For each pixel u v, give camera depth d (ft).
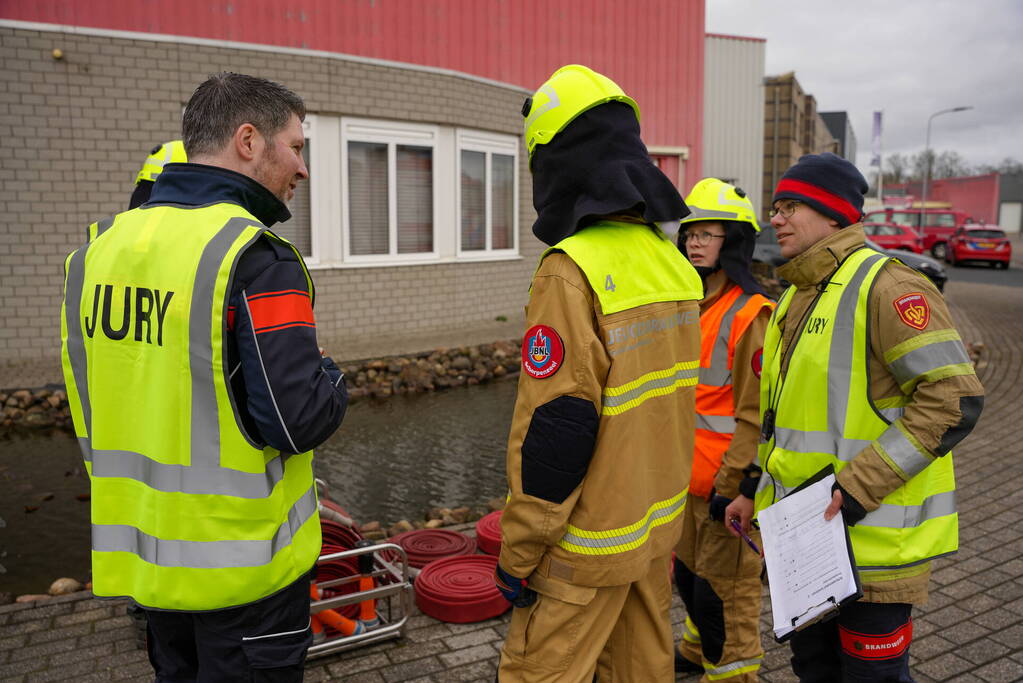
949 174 286.87
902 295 6.67
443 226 37.50
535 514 6.05
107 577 6.24
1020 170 229.66
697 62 58.49
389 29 42.96
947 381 6.43
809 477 7.11
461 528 15.52
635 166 6.42
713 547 8.98
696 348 7.32
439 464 20.84
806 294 7.51
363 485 19.21
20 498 17.93
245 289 5.66
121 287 5.96
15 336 28.55
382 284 35.35
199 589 5.81
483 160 39.22
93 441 6.17
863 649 6.98
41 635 11.18
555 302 6.05
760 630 11.54
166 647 6.50
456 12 45.70
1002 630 11.43
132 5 34.14
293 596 6.22
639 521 6.45
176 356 5.71
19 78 27.66
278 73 31.50
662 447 6.88
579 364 5.93
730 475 8.47
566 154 6.41
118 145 29.22
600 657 7.23
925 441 6.44
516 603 6.53
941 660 10.62
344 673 10.26
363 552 10.71
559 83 6.47
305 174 6.72
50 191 28.48
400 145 35.53
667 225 6.73
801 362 7.27
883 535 6.77
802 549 6.82
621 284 6.29
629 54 54.95
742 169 76.33
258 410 5.66
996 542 14.67
